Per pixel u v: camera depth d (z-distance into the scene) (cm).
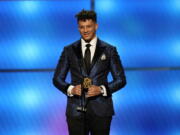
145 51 1332
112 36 1328
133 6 1327
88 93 860
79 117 895
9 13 1330
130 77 1336
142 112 1346
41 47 1332
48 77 1336
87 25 878
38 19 1330
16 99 1341
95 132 904
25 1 1331
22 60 1333
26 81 1338
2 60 1333
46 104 1344
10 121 1345
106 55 908
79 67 898
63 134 1352
